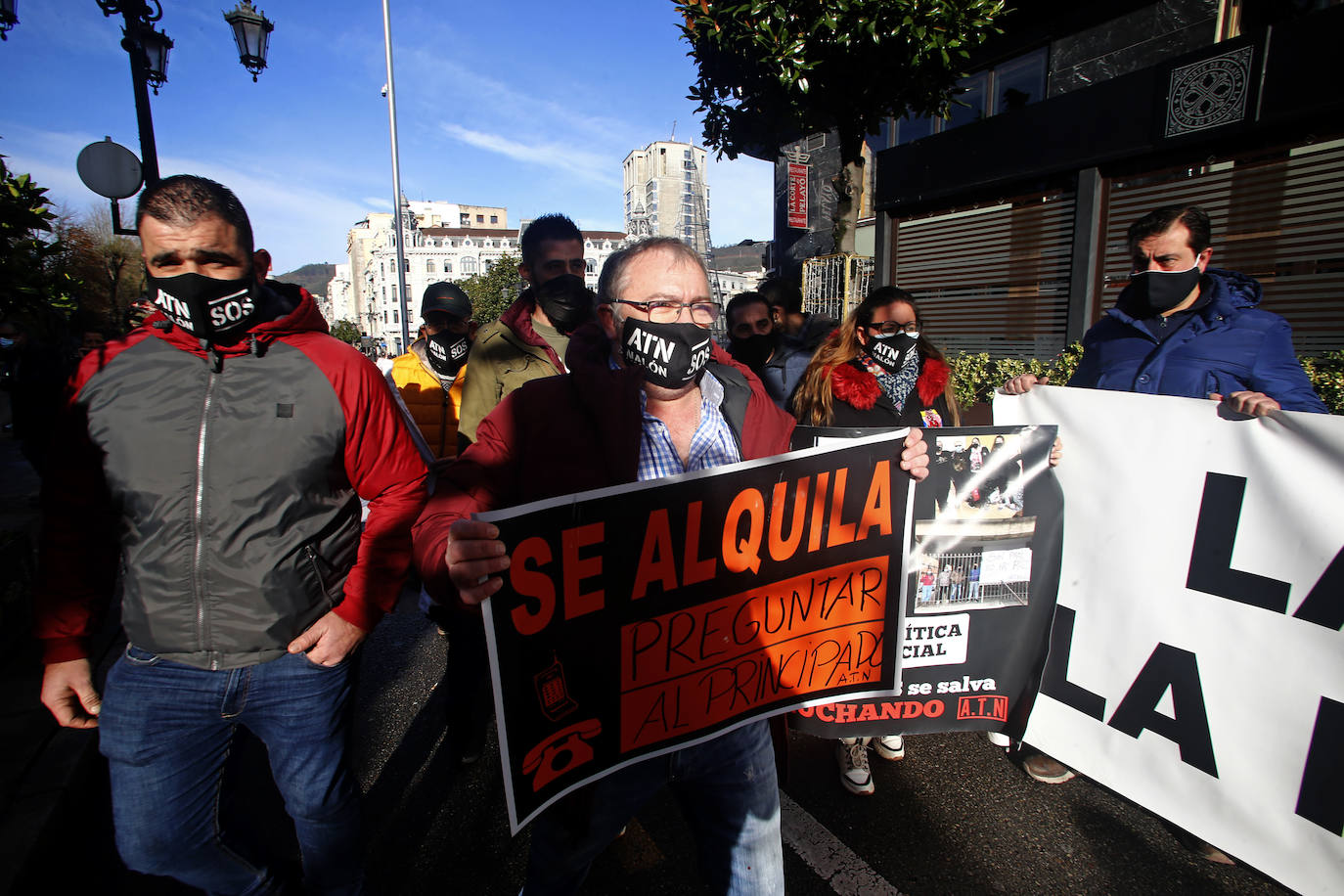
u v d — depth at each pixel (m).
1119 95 5.96
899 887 1.99
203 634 1.44
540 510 1.22
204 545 1.42
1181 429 1.93
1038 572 2.10
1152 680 2.00
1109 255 6.35
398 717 3.00
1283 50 4.98
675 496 1.36
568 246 2.85
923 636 2.05
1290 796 1.75
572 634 1.29
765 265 14.48
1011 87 8.10
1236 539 1.84
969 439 2.03
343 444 1.54
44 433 5.98
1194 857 2.06
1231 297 2.27
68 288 3.46
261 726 1.55
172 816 1.49
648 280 1.43
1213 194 5.63
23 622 3.54
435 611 2.46
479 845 2.21
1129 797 2.07
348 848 1.66
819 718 2.06
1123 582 2.05
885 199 8.20
